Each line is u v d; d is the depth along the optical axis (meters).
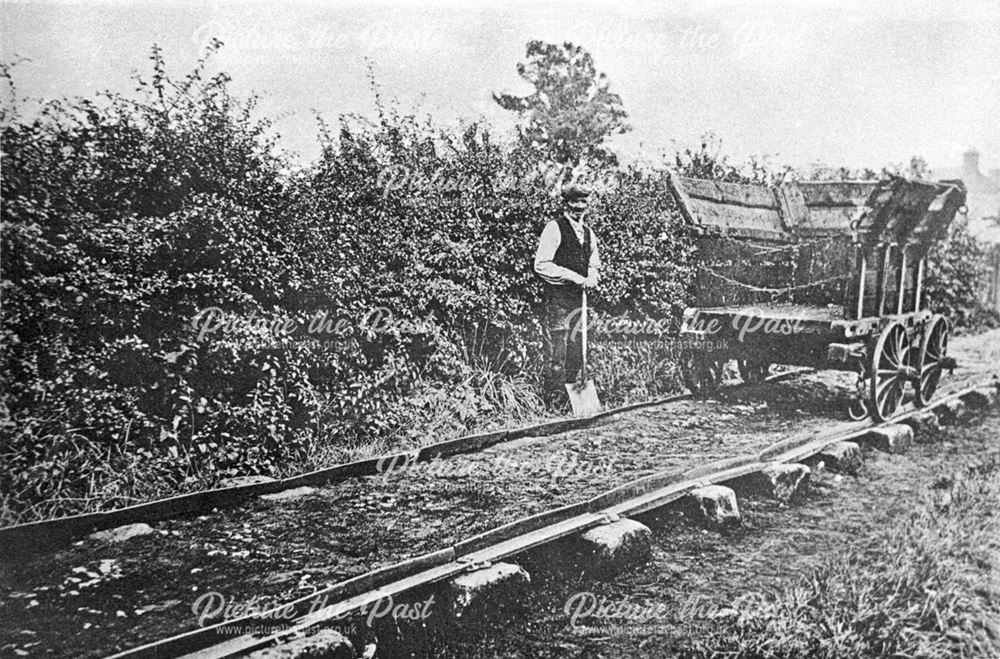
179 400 3.74
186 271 3.89
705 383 6.08
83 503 3.38
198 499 3.52
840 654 3.08
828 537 3.80
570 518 3.48
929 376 6.09
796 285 6.57
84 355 3.55
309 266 4.37
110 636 2.41
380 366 4.80
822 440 4.89
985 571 3.74
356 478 4.10
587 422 5.27
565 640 2.92
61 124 3.63
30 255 3.46
